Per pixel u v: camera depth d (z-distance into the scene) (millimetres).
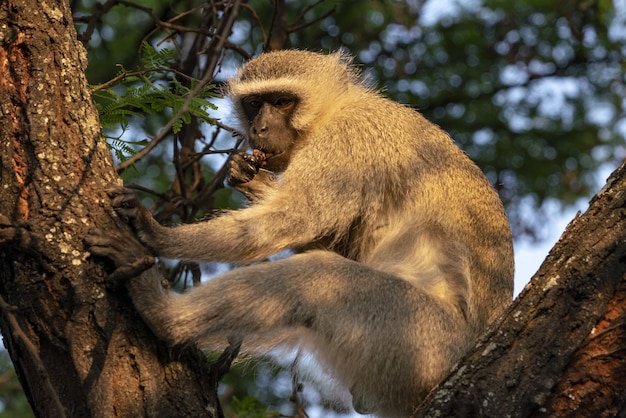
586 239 7695
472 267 10438
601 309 7383
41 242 7625
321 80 11680
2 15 7977
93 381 7527
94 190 8031
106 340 7723
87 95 8227
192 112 9539
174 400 7910
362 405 10070
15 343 7703
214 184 12211
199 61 13016
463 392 7492
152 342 8109
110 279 7844
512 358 7496
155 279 8430
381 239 10734
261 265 9336
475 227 10664
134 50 16000
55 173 7840
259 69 11906
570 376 7289
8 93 7879
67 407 7492
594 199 7977
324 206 10414
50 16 8117
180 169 11875
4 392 13930
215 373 8461
